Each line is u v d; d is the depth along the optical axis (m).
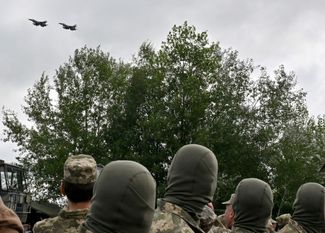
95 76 53.19
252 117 50.84
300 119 51.97
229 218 7.84
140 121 49.28
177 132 48.88
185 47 49.72
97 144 51.69
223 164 49.66
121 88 52.84
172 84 49.84
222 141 49.16
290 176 50.72
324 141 55.25
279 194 53.09
